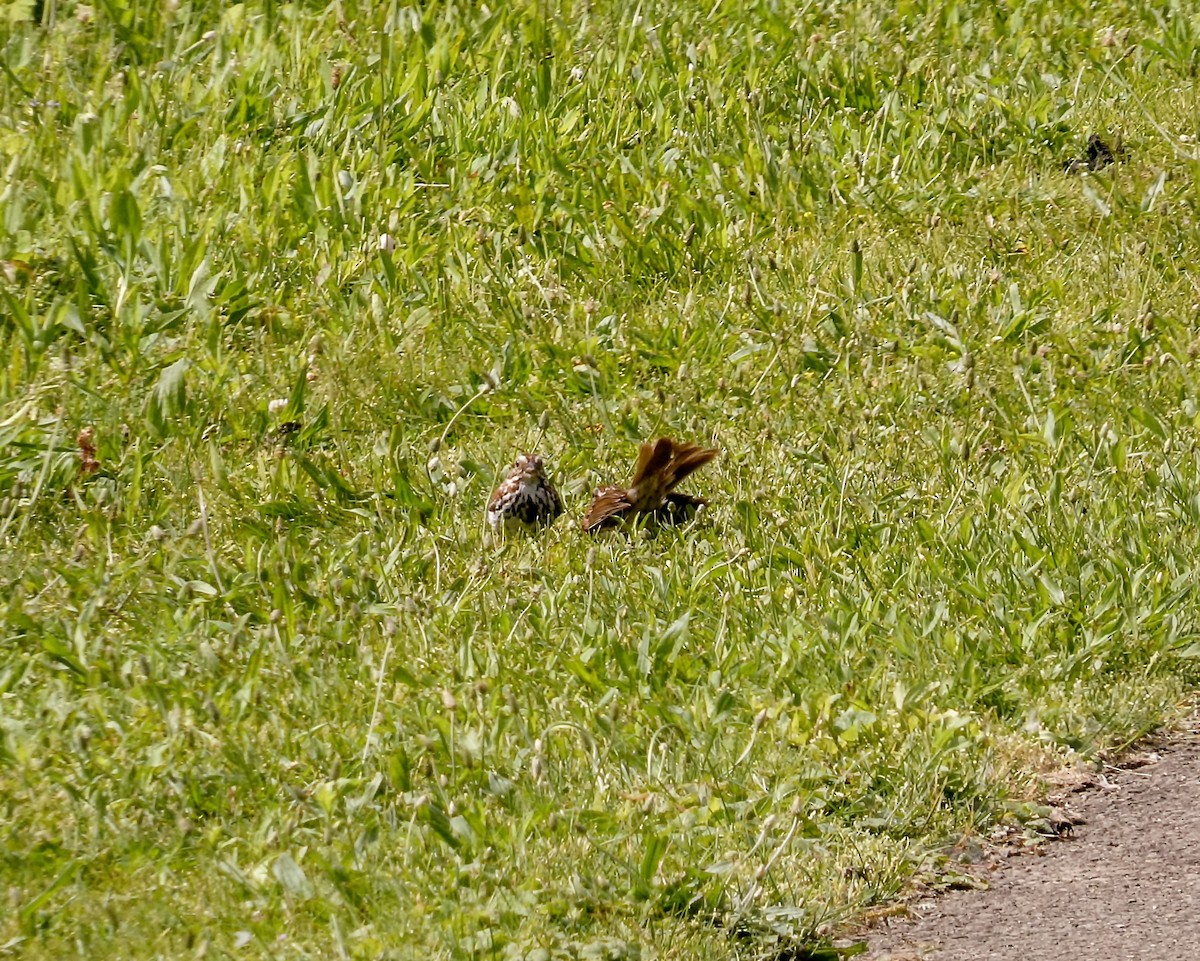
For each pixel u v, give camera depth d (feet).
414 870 24.82
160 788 26.66
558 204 48.70
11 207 42.45
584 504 37.65
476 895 24.31
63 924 23.59
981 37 61.11
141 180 44.34
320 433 39.55
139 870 24.80
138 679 29.53
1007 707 30.76
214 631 31.35
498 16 55.67
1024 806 28.09
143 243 42.11
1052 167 54.29
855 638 31.83
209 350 40.50
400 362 41.65
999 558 34.78
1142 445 40.68
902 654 31.58
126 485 36.32
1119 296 47.93
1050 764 29.43
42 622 31.37
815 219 50.55
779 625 32.48
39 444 36.37
